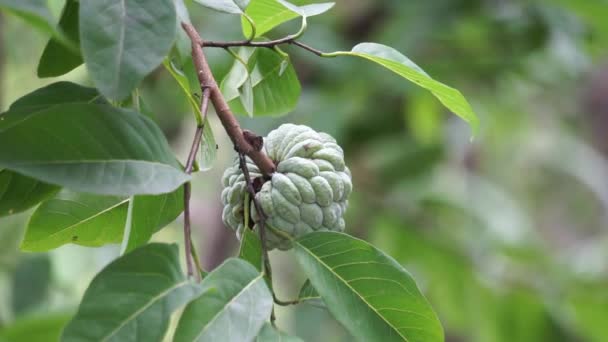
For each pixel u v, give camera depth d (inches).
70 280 163.0
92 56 54.0
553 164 293.3
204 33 155.9
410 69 74.5
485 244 200.2
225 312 58.1
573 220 336.2
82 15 54.8
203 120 66.9
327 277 68.7
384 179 202.1
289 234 74.0
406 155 201.2
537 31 186.9
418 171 202.1
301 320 201.0
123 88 53.9
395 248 201.0
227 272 59.9
